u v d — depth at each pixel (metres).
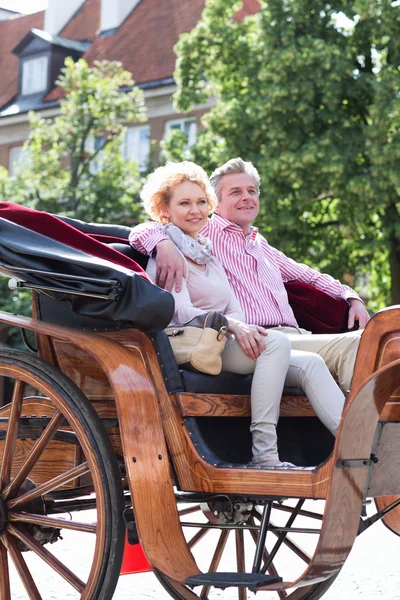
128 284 4.11
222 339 4.36
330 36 22.91
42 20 45.69
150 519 4.02
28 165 30.20
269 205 22.03
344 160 21.52
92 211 28.83
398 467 4.12
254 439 4.34
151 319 4.12
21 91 42.34
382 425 3.95
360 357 3.72
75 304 4.31
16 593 5.76
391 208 22.72
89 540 8.08
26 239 4.33
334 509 3.73
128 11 41.97
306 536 8.47
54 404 4.33
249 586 3.69
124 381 4.16
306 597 4.80
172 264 4.75
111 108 29.67
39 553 4.30
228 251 5.40
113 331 4.44
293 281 5.75
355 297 5.60
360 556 7.33
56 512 4.66
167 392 4.25
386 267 24.83
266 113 22.16
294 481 3.88
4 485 4.48
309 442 4.79
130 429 4.09
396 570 6.69
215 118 23.34
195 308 4.64
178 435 4.21
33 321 4.57
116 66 30.81
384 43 22.73
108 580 4.08
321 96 22.53
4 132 41.91
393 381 3.66
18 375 4.47
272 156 22.31
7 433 4.51
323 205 24.11
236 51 24.38
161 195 5.18
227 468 4.07
